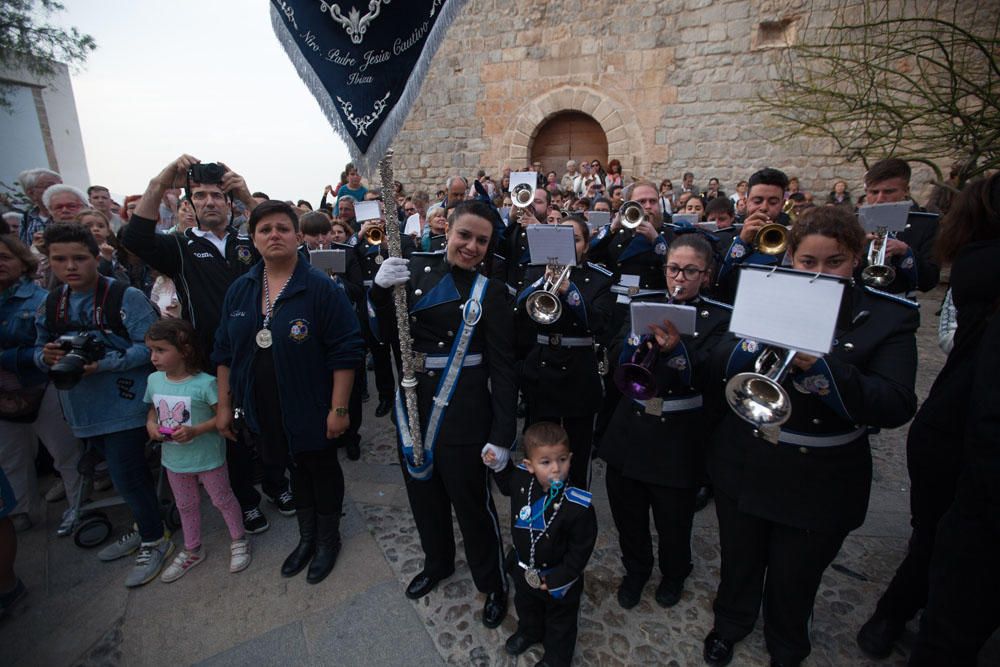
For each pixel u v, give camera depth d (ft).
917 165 30.86
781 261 8.87
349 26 6.52
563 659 6.40
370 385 17.44
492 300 6.98
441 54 39.63
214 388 8.39
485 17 38.09
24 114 47.91
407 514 10.09
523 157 38.83
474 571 7.40
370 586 8.20
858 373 4.91
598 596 7.85
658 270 11.32
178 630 7.49
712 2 32.68
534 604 6.72
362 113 6.63
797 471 5.60
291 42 6.95
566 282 8.43
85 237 8.18
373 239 13.92
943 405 5.66
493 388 6.89
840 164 31.86
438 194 41.63
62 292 8.58
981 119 21.02
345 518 9.97
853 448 5.61
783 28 31.73
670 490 7.00
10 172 46.78
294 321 7.49
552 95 37.37
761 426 4.76
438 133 40.91
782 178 9.73
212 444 8.39
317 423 7.77
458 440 6.84
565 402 8.86
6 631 7.55
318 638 7.25
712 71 33.42
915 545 6.24
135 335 8.44
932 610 4.78
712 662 6.62
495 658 6.84
